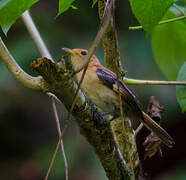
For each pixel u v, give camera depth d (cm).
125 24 1274
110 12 395
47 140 1429
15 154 1420
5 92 1339
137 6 402
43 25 1282
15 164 1399
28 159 1416
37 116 1436
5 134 1421
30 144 1429
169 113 1213
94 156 1227
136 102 738
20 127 1412
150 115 682
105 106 762
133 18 1273
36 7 1299
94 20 1324
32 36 593
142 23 407
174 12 637
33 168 1367
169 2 399
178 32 668
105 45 608
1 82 1298
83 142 1228
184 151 1321
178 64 698
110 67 622
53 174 1220
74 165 1223
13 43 1195
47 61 425
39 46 586
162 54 698
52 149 1402
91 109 495
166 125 1263
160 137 673
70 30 1307
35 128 1443
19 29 1204
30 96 1402
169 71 705
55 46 1270
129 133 649
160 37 684
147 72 1204
